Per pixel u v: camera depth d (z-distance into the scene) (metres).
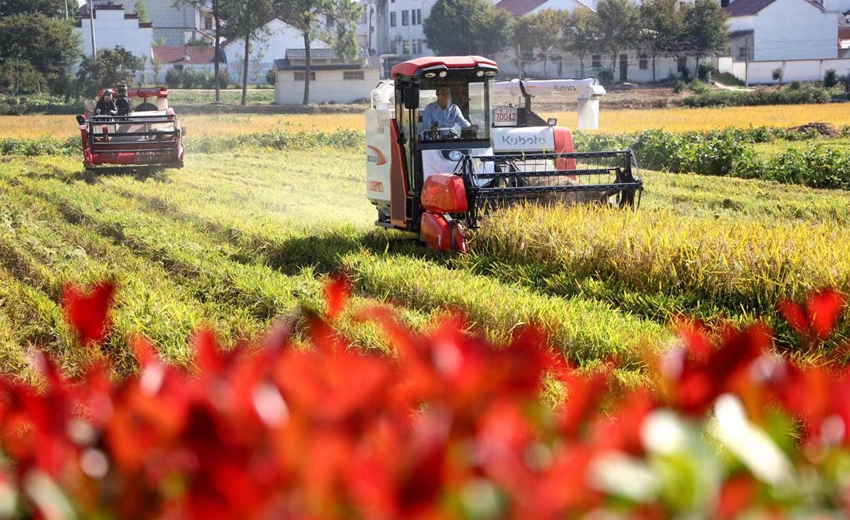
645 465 2.82
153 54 195.25
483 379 3.23
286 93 162.00
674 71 174.88
